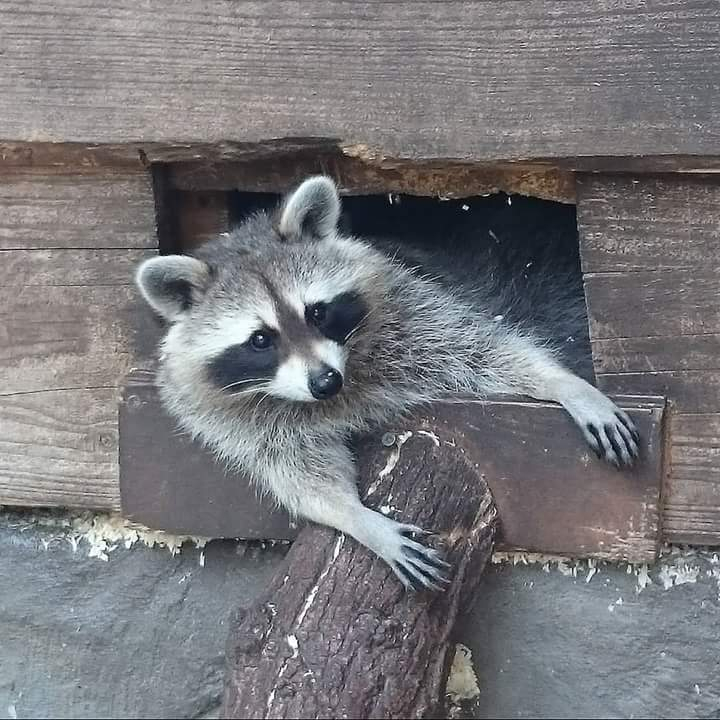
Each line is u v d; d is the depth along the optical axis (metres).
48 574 1.27
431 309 1.21
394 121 1.12
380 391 1.18
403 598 1.08
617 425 1.12
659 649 1.19
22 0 1.14
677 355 1.13
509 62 1.10
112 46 1.14
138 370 1.21
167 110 1.14
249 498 1.19
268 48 1.13
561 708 1.21
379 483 1.14
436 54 1.11
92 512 1.27
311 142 1.14
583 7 1.08
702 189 1.10
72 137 1.15
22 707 1.28
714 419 1.14
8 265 1.21
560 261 1.31
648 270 1.13
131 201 1.19
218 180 1.20
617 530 1.14
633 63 1.08
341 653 1.05
